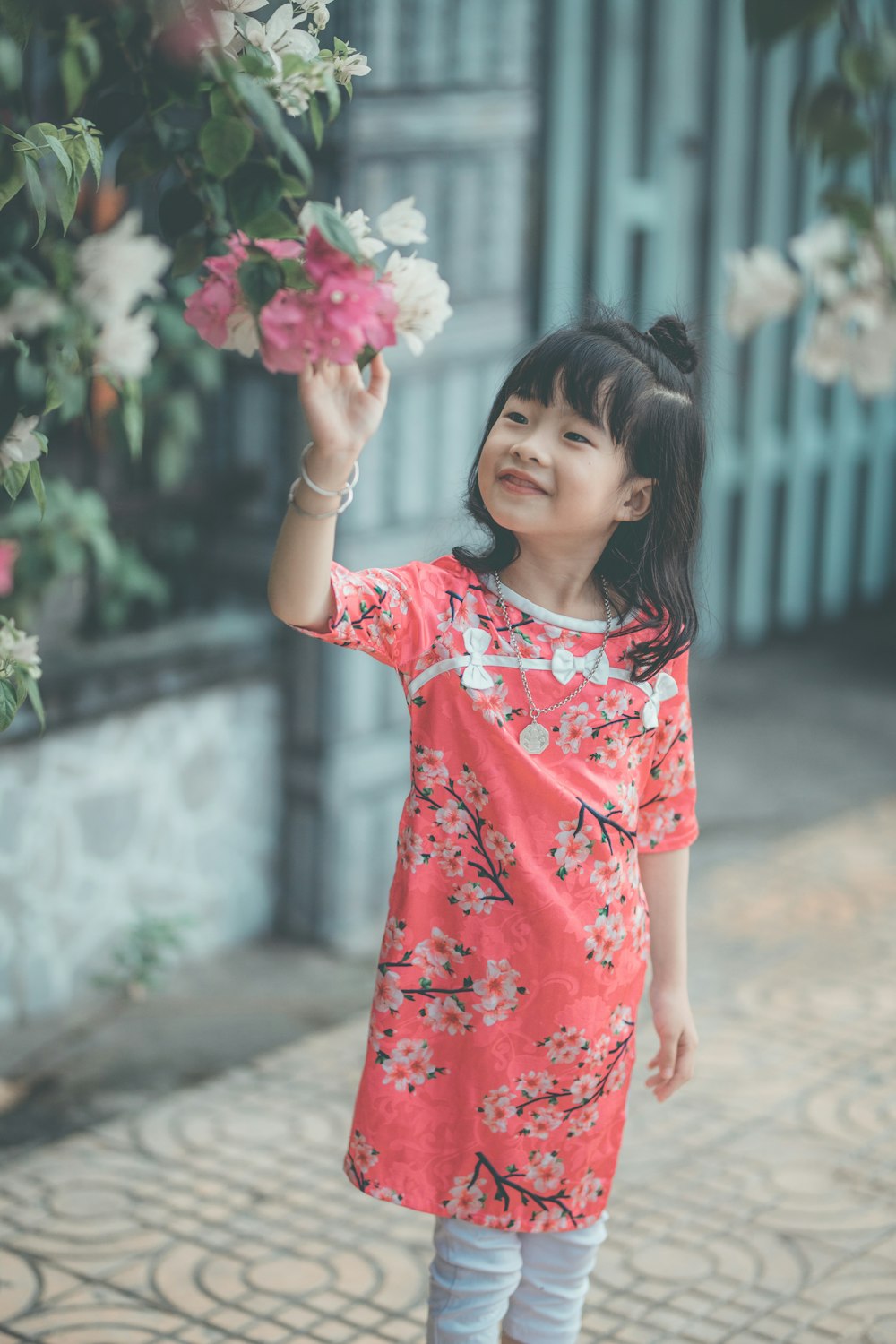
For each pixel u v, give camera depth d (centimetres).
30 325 204
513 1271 230
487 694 214
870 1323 287
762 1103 368
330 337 178
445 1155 222
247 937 461
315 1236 315
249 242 183
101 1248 308
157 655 416
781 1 224
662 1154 345
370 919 472
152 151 209
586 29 596
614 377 208
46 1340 278
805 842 535
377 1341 281
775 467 728
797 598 759
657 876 241
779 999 423
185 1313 288
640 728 223
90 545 422
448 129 431
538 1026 218
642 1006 420
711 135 659
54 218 241
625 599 221
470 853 216
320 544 194
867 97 251
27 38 203
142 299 407
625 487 215
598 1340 281
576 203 605
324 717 446
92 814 413
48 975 410
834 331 262
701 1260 306
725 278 671
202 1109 366
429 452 450
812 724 652
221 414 450
